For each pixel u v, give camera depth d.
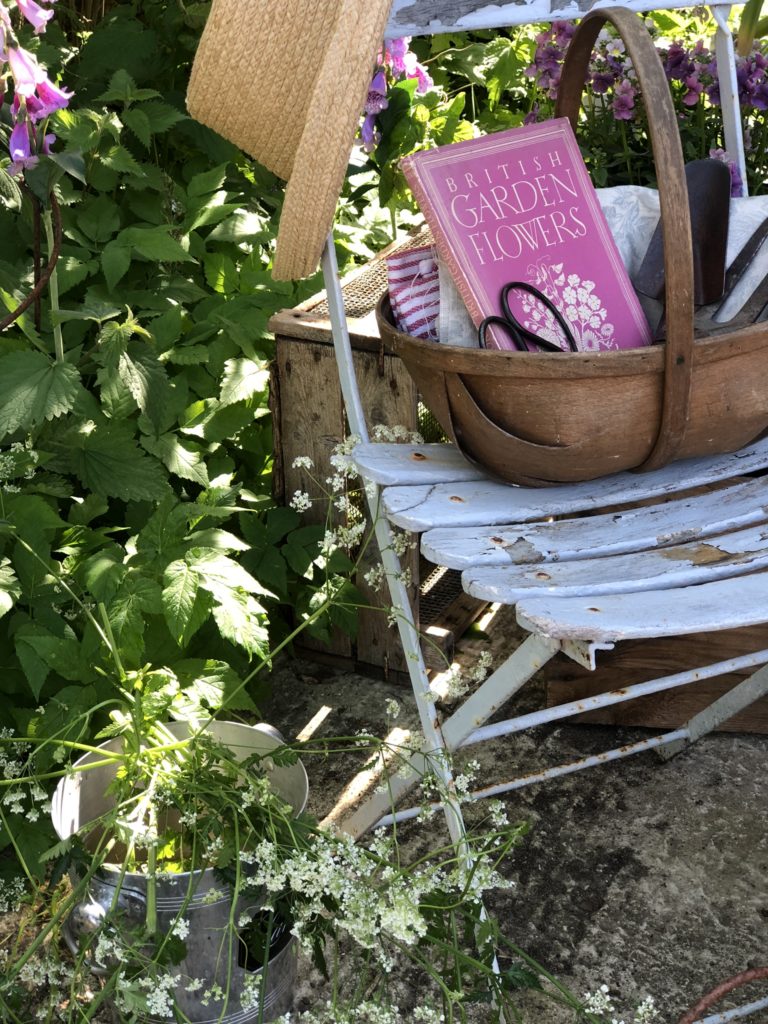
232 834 1.48
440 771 1.54
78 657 1.77
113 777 1.64
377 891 1.38
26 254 2.27
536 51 2.36
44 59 2.30
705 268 1.56
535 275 1.50
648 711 2.12
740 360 1.37
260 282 2.41
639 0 1.72
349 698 2.26
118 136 2.28
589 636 1.16
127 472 1.99
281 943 1.48
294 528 2.21
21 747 1.73
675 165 1.25
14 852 1.85
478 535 1.36
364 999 1.61
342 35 1.24
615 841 1.89
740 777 2.02
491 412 1.39
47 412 1.82
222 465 2.29
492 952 1.45
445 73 3.39
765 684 1.89
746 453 1.58
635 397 1.35
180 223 2.49
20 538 1.82
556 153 1.55
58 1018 1.58
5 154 1.89
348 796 2.00
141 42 2.57
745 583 1.28
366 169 2.74
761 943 1.70
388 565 1.55
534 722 1.51
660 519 1.43
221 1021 1.40
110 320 2.30
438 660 2.25
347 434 2.15
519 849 1.88
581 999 1.61
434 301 1.53
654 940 1.71
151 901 1.31
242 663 2.14
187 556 1.83
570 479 1.45
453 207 1.46
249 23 1.41
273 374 2.17
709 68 2.21
